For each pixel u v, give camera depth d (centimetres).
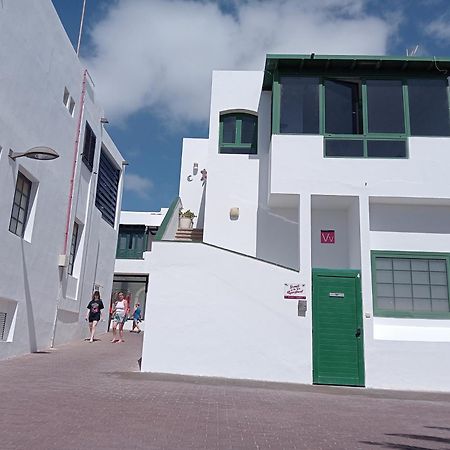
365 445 584
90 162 1809
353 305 1170
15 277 1230
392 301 1249
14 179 1195
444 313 1234
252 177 1456
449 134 1282
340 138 1288
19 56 1198
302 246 1195
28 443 517
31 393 784
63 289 1571
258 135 1495
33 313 1348
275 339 1125
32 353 1322
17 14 1184
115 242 2261
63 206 1534
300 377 1112
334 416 759
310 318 1138
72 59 1553
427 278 1267
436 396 1045
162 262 1152
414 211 1304
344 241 1346
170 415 684
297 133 1291
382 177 1254
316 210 1366
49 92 1381
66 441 531
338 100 1326
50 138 1407
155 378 1027
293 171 1261
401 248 1282
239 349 1119
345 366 1134
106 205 2134
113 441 540
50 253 1450
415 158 1262
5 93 1140
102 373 1050
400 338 1162
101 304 1764
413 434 659
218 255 1152
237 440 578
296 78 1335
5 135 1142
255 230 1418
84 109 1688
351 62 1301
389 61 1288
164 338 1121
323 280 1183
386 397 1005
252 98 1530
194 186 2192
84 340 1766
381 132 1288
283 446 564
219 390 938
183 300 1135
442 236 1293
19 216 1288
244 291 1141
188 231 1647
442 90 1312
